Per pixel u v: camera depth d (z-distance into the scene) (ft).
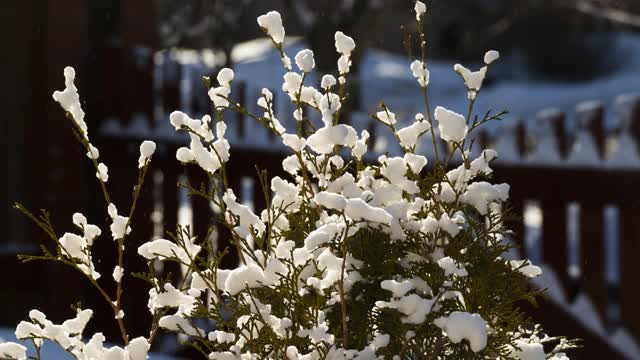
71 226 27.99
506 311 8.49
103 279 27.96
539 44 94.32
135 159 28.32
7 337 13.64
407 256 8.41
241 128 26.96
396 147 24.17
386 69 98.78
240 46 112.27
